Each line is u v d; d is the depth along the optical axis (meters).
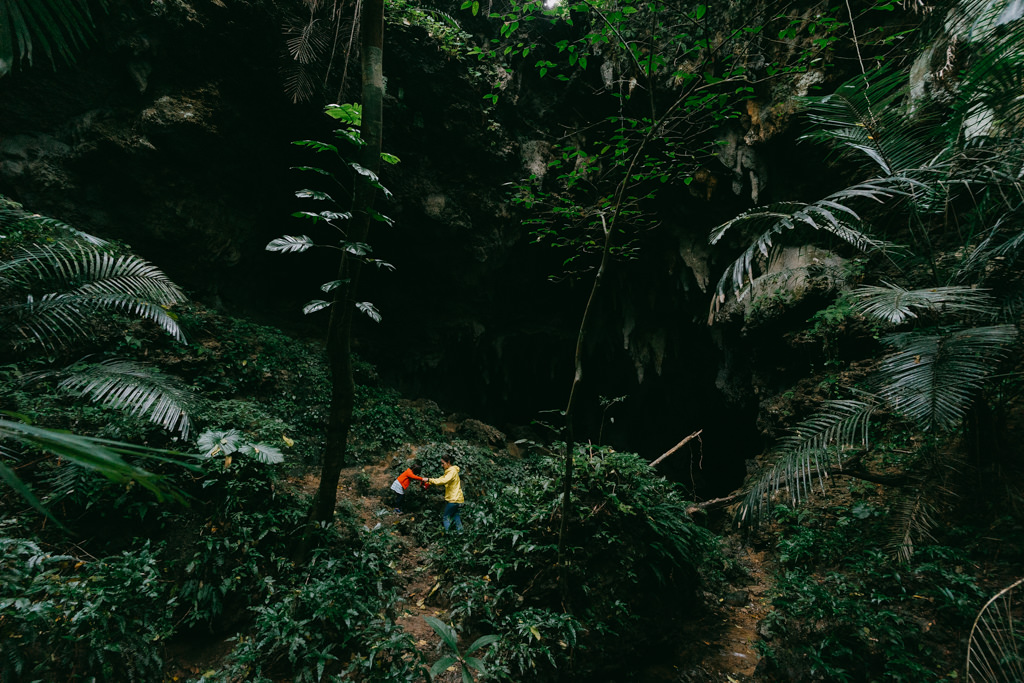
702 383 13.39
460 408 14.31
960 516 5.79
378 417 9.43
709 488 14.28
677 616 6.00
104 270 4.71
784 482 4.14
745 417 12.43
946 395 3.29
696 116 9.05
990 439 5.19
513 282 12.72
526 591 5.22
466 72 9.39
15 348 5.76
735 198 10.17
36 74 7.17
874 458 7.13
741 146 9.48
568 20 5.51
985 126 4.10
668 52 8.52
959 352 3.38
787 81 8.59
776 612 5.80
